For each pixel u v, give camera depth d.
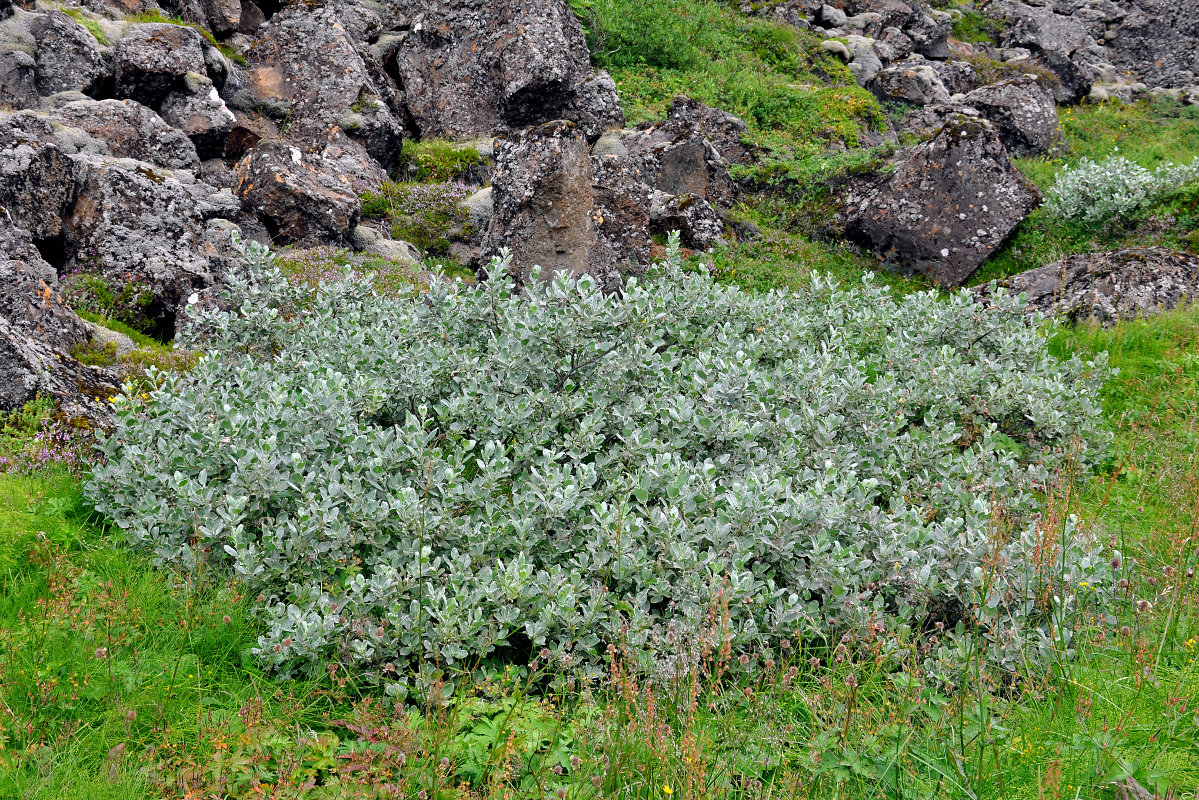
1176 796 3.20
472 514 4.87
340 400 5.62
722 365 6.18
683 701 3.74
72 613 4.07
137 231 8.94
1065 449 6.70
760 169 15.63
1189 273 10.39
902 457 6.10
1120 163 14.59
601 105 16.56
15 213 8.14
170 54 12.57
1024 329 8.26
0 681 3.65
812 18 25.56
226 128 12.85
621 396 5.94
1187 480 5.93
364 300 7.85
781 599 4.50
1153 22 29.31
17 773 3.21
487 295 6.80
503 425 5.51
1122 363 8.74
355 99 14.59
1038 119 18.83
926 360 7.61
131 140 11.13
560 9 16.73
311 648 4.02
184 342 7.32
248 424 5.34
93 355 7.31
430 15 17.56
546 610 4.13
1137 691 3.84
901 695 3.78
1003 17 29.80
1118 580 4.48
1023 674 4.09
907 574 4.46
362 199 12.80
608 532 4.38
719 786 3.33
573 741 3.63
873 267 14.07
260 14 18.11
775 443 5.86
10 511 4.97
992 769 3.42
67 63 11.73
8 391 6.00
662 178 14.62
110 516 5.11
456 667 4.07
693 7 21.83
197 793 3.17
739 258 13.27
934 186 13.79
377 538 4.64
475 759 3.50
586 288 5.95
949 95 22.77
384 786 3.21
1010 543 4.72
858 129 18.39
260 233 11.09
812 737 3.65
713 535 4.50
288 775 3.32
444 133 16.86
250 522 4.85
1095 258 11.06
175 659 4.03
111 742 3.54
